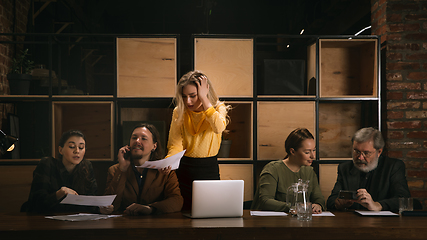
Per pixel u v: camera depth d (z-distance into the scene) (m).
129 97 3.10
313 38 3.20
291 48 6.68
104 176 3.35
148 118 3.50
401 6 3.23
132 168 2.29
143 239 1.51
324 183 3.15
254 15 8.45
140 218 1.78
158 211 1.93
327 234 1.54
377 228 1.55
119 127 3.36
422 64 3.22
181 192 2.32
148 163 1.83
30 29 3.93
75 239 1.49
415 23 3.23
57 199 2.18
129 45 3.12
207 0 5.90
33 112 3.49
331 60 3.55
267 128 3.17
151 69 3.13
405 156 3.18
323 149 3.52
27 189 3.00
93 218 1.77
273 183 2.35
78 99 3.09
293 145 2.45
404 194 2.28
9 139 2.05
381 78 3.33
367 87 3.37
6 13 3.36
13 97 3.02
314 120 3.19
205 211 1.77
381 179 2.39
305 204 1.75
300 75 3.26
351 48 3.55
